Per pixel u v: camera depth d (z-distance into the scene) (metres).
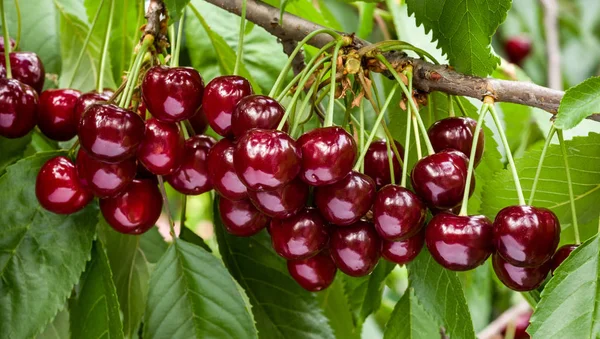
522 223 0.64
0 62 0.74
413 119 0.68
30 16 0.86
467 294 0.90
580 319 0.64
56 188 0.69
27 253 0.70
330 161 0.64
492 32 0.70
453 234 0.65
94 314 0.71
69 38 0.86
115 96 0.70
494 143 0.77
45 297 0.70
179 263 0.71
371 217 0.68
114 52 0.85
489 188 0.73
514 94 0.68
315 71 0.70
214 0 0.74
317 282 0.70
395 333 0.75
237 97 0.67
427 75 0.70
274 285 0.77
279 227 0.67
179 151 0.68
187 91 0.67
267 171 0.64
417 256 0.70
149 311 0.71
